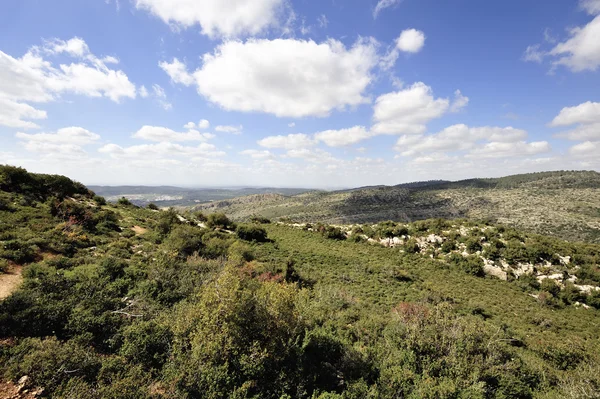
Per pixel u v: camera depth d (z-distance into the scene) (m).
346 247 45.91
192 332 8.37
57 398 6.08
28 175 28.75
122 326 9.42
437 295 25.97
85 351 7.81
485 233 44.25
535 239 42.03
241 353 7.96
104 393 6.23
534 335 20.50
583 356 13.59
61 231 19.19
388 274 31.89
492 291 31.52
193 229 31.00
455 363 9.04
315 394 7.64
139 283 13.02
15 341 7.66
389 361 9.38
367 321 13.87
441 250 43.78
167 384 7.10
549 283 32.59
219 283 9.16
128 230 26.00
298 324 10.09
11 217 19.00
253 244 37.12
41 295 9.95
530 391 9.09
